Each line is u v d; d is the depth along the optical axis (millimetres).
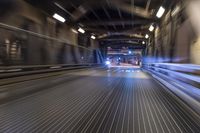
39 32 17109
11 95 8125
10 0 12953
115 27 31766
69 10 20328
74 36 27578
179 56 13289
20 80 11992
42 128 4645
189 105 6879
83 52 32219
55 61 20625
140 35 38031
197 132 4547
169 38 16594
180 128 4777
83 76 17422
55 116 5562
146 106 6828
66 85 11516
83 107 6586
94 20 26344
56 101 7379
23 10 14555
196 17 10289
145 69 34156
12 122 5027
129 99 7949
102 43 47875
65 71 21094
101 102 7352
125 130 4586
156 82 14008
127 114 5859
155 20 22875
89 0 17938
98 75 18969
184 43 12242
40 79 13766
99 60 45344
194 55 10617
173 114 5910
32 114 5703
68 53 24984
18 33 13883
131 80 15047
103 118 5449
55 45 20656
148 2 17859
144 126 4871
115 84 12453
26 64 14859
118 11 21984
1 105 6594
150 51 32844
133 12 21703
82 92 9359
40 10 17094
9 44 12836
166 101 7645
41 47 17422
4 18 12352
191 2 10859
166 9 16703
